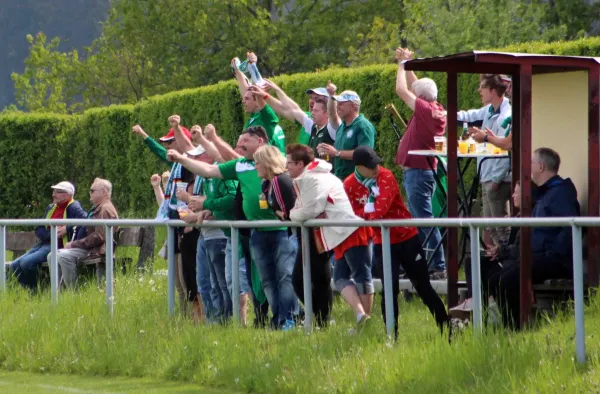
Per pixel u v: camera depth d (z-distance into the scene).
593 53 38.38
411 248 27.05
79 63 119.69
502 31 74.88
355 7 125.50
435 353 23.52
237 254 29.84
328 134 34.25
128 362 29.02
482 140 29.77
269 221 28.80
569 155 30.70
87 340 30.88
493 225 23.62
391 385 22.83
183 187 32.06
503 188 33.53
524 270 26.00
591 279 27.72
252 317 34.16
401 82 34.16
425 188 34.12
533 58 26.62
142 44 120.19
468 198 34.66
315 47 124.81
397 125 43.94
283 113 36.19
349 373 23.75
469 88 41.38
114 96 118.19
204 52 121.00
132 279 39.00
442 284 32.94
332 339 26.56
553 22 88.62
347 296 28.25
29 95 123.19
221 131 57.50
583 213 30.34
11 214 69.06
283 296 30.38
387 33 101.75
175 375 27.67
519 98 29.52
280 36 122.81
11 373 30.17
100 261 40.50
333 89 33.81
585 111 30.20
